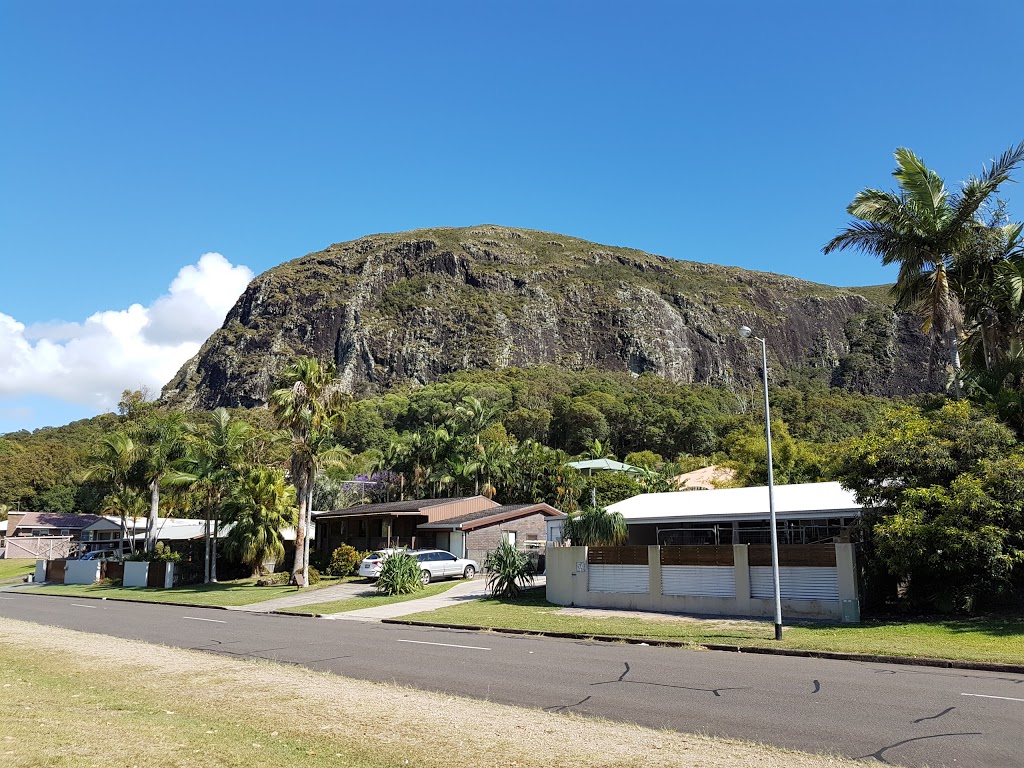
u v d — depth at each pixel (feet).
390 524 130.31
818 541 80.59
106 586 129.70
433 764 21.52
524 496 181.78
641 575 73.26
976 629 51.57
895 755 23.31
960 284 86.99
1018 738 25.35
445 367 627.05
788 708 30.35
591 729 25.89
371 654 47.83
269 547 121.90
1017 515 54.39
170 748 22.59
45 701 29.96
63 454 282.56
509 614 72.28
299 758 21.90
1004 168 81.35
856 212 85.87
